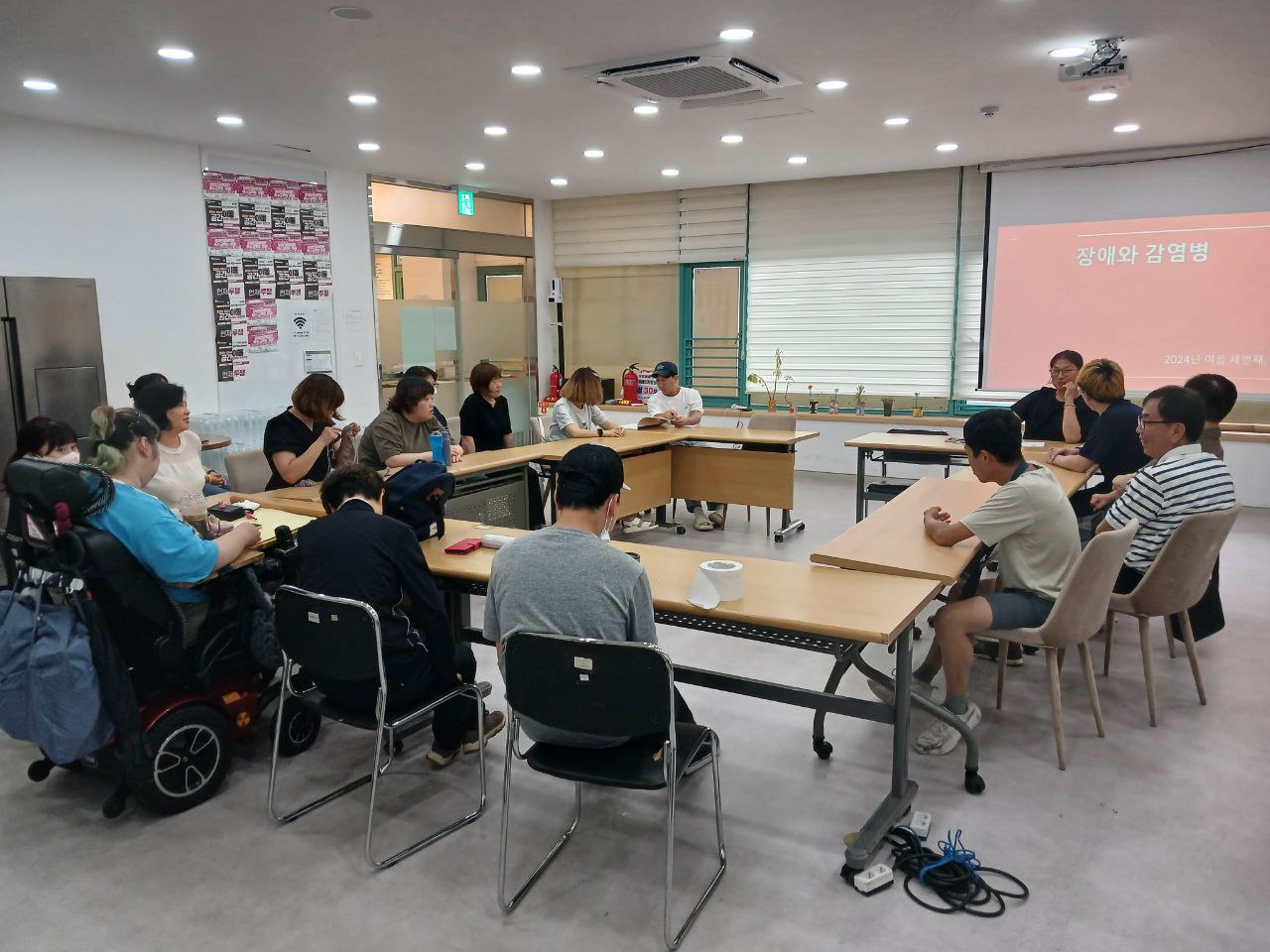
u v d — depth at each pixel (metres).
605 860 2.30
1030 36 3.75
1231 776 2.70
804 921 2.05
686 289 8.62
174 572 2.36
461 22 3.54
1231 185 6.21
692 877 2.23
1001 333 7.12
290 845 2.37
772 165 6.84
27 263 5.14
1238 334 6.37
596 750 2.07
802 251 7.92
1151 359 6.66
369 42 3.77
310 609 2.21
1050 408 5.16
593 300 9.12
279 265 6.57
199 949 1.98
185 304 5.98
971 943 1.98
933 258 7.43
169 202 5.82
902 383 7.73
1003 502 2.76
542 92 4.60
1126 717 3.11
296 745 2.87
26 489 2.24
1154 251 6.52
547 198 8.83
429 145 6.00
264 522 3.02
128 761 2.34
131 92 4.53
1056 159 6.61
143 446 2.49
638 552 2.86
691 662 3.66
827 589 2.45
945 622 2.78
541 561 2.00
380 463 4.36
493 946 1.98
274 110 4.96
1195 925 2.03
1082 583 2.59
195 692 2.61
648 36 3.75
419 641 2.43
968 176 7.18
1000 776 2.70
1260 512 6.20
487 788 2.66
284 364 6.69
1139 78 4.43
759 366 8.33
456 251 8.09
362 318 7.26
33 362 4.78
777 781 2.69
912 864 2.23
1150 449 3.15
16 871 2.26
